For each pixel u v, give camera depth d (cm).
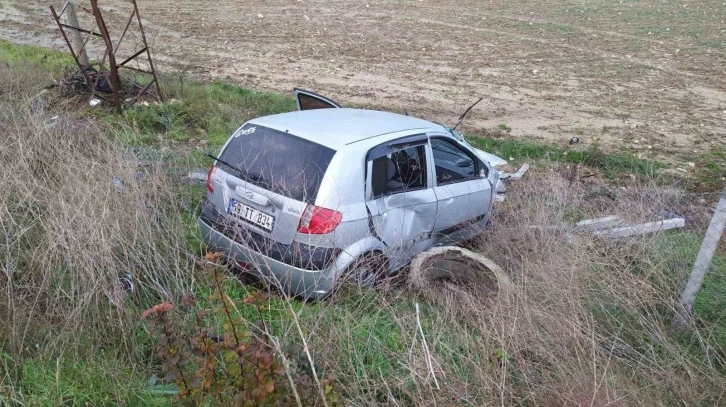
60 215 480
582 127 1218
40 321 435
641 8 2662
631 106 1383
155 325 349
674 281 541
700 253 492
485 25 2253
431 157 618
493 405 392
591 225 618
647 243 578
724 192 477
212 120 1001
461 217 656
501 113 1285
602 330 476
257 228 529
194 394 345
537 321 451
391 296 534
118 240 484
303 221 506
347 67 1589
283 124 575
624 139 1155
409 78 1520
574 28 2236
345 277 514
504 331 435
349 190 525
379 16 2347
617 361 445
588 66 1728
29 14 1989
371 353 442
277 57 1653
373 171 550
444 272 564
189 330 444
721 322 514
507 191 790
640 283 512
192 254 525
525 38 2056
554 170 889
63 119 701
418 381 402
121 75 1109
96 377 399
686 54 1892
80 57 1103
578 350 432
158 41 1747
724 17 2472
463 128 1157
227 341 338
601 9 2634
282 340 403
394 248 571
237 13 2277
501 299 479
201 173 711
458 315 488
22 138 584
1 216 476
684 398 419
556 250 545
